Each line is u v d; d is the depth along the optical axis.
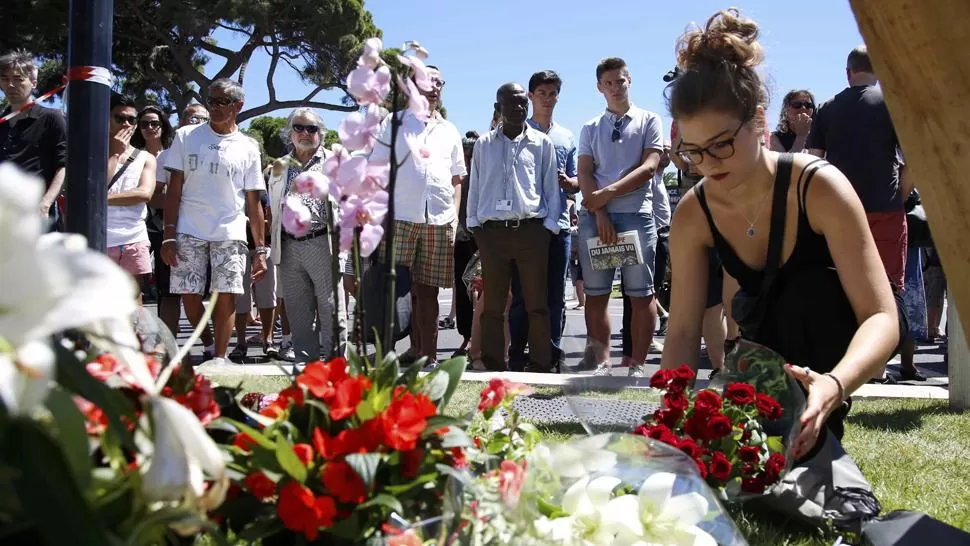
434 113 5.69
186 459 0.98
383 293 2.50
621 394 2.54
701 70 2.61
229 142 5.70
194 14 30.48
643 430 2.28
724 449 2.34
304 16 32.94
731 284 3.49
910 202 6.25
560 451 1.65
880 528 2.38
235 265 5.71
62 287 0.78
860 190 5.51
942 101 1.71
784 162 2.81
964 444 3.84
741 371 2.54
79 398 1.18
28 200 0.77
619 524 1.60
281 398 1.59
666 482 1.66
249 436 1.46
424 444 1.53
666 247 6.37
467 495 1.42
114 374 1.25
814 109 6.41
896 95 1.78
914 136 1.79
